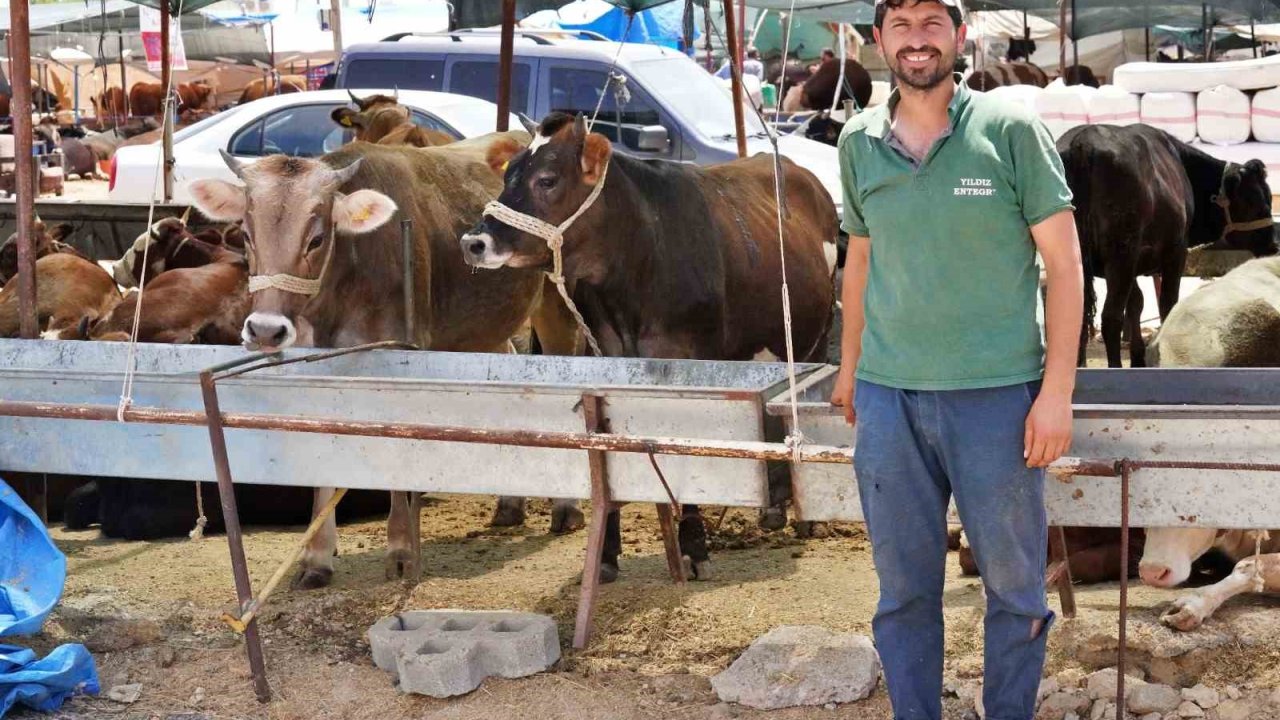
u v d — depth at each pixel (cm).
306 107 1362
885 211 384
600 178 604
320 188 603
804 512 475
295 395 525
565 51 1377
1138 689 464
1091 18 1906
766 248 708
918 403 389
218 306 835
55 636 546
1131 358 1052
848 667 474
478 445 502
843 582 598
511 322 784
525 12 1476
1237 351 652
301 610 567
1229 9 1745
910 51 372
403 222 650
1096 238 974
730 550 672
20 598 523
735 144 1293
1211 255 1275
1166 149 1043
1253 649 486
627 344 650
